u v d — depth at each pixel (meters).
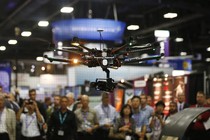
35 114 8.41
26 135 8.31
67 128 8.08
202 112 5.20
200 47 19.25
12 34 17.36
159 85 11.18
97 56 4.41
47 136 8.20
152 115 7.95
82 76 16.73
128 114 7.86
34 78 21.52
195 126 6.00
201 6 13.45
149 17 15.67
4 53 19.84
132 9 15.65
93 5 15.16
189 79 10.03
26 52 20.55
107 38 9.66
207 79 9.73
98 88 4.50
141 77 14.16
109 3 13.98
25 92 19.09
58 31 10.83
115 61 4.38
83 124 8.52
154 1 12.41
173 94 10.54
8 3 12.81
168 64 17.58
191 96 9.91
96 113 8.65
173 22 13.88
